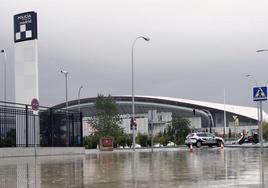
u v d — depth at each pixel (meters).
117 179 12.63
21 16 34.91
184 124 93.00
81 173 14.75
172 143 80.94
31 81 34.41
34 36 34.44
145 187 10.66
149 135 80.94
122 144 67.81
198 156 27.27
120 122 70.75
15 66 35.00
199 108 129.75
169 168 16.59
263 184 10.84
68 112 34.41
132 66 47.91
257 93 17.86
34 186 11.13
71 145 34.47
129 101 136.38
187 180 12.08
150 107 135.38
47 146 31.50
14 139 28.22
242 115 125.56
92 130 69.56
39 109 30.72
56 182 12.01
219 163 19.19
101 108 69.12
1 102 27.53
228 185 10.74
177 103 131.88
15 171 15.77
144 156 28.58
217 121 129.25
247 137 67.44
